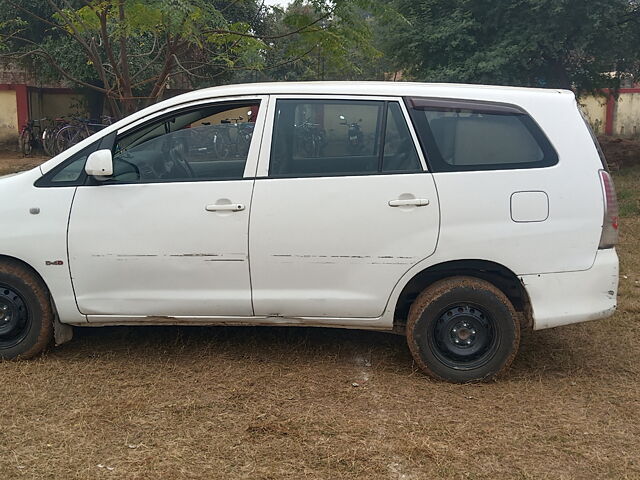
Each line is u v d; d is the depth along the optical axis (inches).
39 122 794.8
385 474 126.6
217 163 169.8
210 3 267.9
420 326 166.6
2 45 305.4
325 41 268.5
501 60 490.0
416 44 534.3
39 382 164.4
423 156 163.6
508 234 161.3
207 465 128.6
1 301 174.4
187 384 165.2
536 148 164.1
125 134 173.3
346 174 164.7
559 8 459.2
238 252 165.9
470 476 126.6
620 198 431.2
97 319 173.0
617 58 555.5
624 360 185.3
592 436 142.4
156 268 168.4
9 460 129.1
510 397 160.7
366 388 164.6
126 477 124.2
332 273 165.5
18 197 171.3
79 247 169.0
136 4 229.6
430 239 162.1
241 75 667.4
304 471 127.1
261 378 169.5
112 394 158.9
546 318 163.3
